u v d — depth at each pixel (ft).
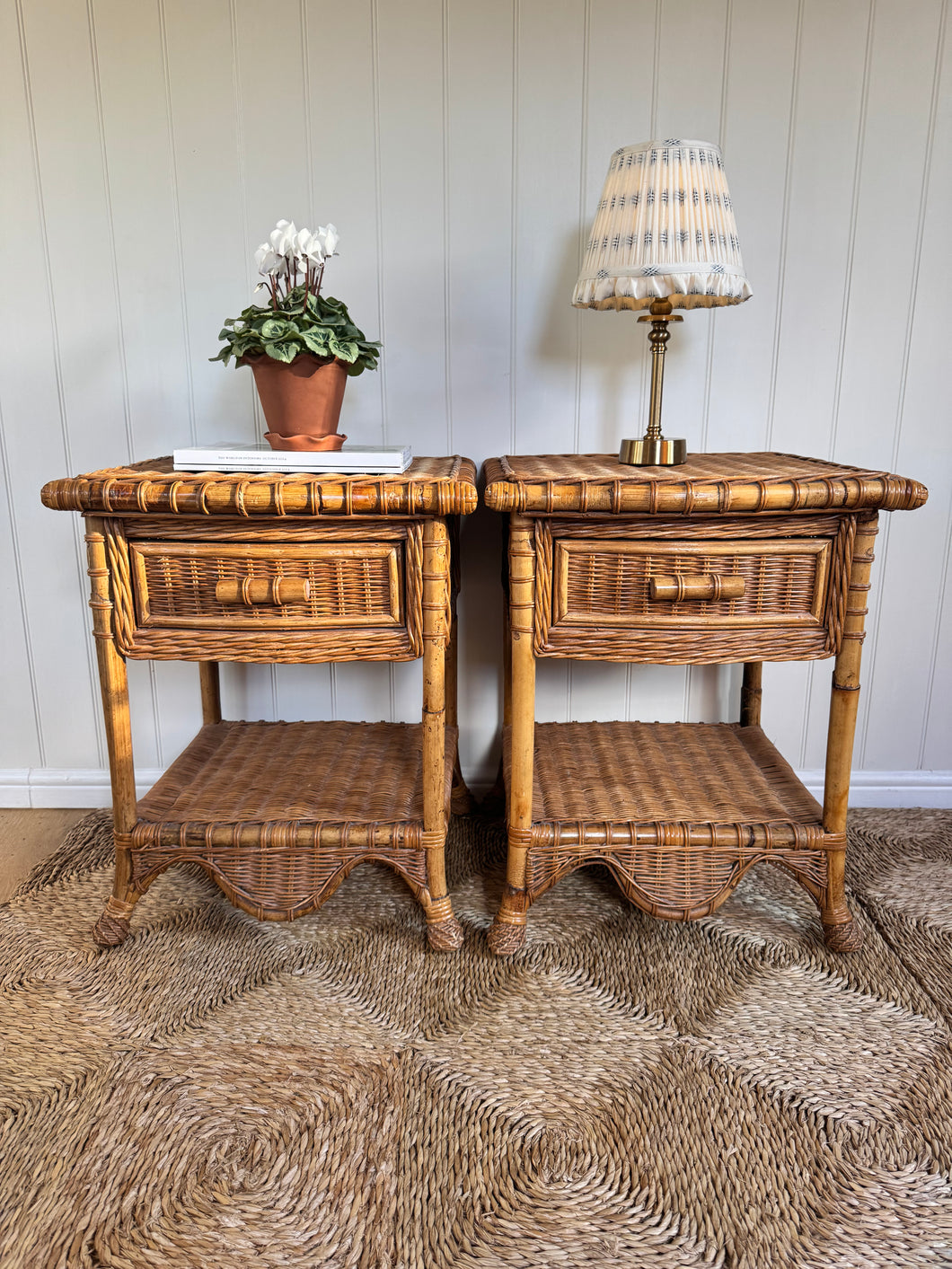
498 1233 2.52
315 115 4.47
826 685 5.18
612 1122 2.92
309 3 4.34
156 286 4.67
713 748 4.64
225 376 4.79
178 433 4.87
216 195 4.56
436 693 3.61
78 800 5.32
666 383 4.79
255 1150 2.81
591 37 4.39
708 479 3.35
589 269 3.79
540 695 5.22
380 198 4.57
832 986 3.63
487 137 4.50
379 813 3.86
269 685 5.20
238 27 4.37
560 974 3.71
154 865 3.82
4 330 4.73
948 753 5.27
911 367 4.76
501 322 4.73
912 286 4.66
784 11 4.35
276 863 3.78
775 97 4.45
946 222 4.58
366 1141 2.84
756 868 4.65
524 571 3.51
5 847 4.86
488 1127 2.90
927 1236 2.52
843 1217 2.59
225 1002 3.53
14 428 4.86
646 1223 2.56
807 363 4.76
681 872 3.78
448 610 3.70
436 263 4.65
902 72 4.41
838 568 3.49
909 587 5.03
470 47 4.39
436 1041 3.31
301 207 4.58
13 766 5.31
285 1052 3.25
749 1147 2.83
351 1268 2.42
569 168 4.54
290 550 3.48
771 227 4.59
